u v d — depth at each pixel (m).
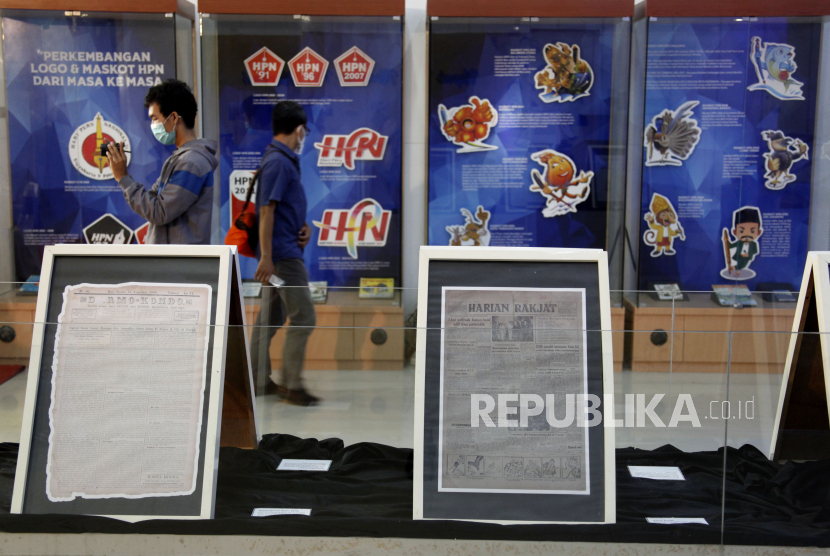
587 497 1.83
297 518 1.87
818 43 3.79
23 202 3.96
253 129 3.95
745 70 3.85
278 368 2.04
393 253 4.13
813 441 1.86
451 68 3.91
